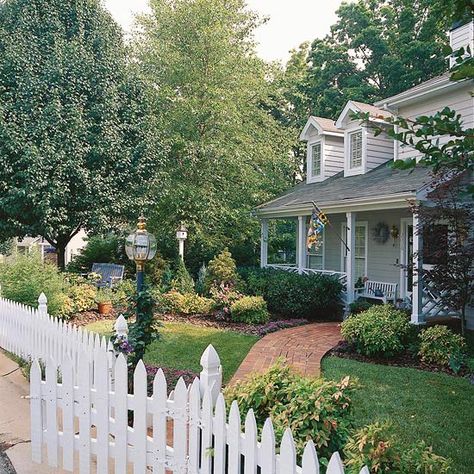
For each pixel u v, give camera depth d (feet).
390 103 39.11
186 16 51.49
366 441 7.74
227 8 55.21
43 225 43.27
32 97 43.09
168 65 52.24
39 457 11.54
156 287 40.98
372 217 42.86
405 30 79.25
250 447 7.79
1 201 41.32
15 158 41.83
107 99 46.62
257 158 57.21
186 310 35.73
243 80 53.57
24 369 20.16
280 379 10.22
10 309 23.85
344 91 79.41
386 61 78.13
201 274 44.24
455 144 7.75
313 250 51.34
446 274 24.59
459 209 24.11
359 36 83.05
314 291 35.58
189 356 23.73
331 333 30.22
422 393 18.52
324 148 51.06
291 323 33.32
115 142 45.96
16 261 34.22
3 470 11.25
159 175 49.98
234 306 33.47
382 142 44.73
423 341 24.02
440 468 7.59
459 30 35.73
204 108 50.67
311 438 8.43
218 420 8.61
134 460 10.25
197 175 52.70
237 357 23.73
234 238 58.13
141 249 16.70
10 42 44.04
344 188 40.70
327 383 9.70
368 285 38.70
